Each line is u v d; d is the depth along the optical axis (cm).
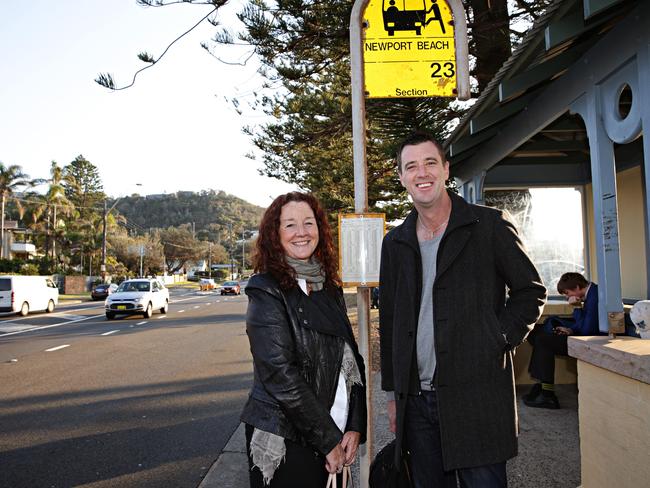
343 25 838
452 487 245
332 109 1075
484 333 224
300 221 231
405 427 248
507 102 496
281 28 841
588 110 402
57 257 6450
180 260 10419
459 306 226
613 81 373
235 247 13050
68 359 1007
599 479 258
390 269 262
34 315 2303
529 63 411
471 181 741
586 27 334
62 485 405
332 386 218
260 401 211
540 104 495
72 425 563
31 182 5644
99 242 6656
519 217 768
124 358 1016
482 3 813
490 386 223
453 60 306
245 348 1153
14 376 837
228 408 633
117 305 2005
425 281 243
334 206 1606
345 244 288
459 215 234
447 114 968
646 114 327
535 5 809
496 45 822
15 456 469
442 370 224
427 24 307
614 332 340
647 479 220
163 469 437
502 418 222
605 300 383
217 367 913
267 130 1197
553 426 455
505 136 590
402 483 245
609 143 388
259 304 213
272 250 226
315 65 970
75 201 8519
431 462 242
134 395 702
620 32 352
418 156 243
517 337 226
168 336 1391
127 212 15725
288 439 205
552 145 655
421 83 306
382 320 269
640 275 677
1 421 580
